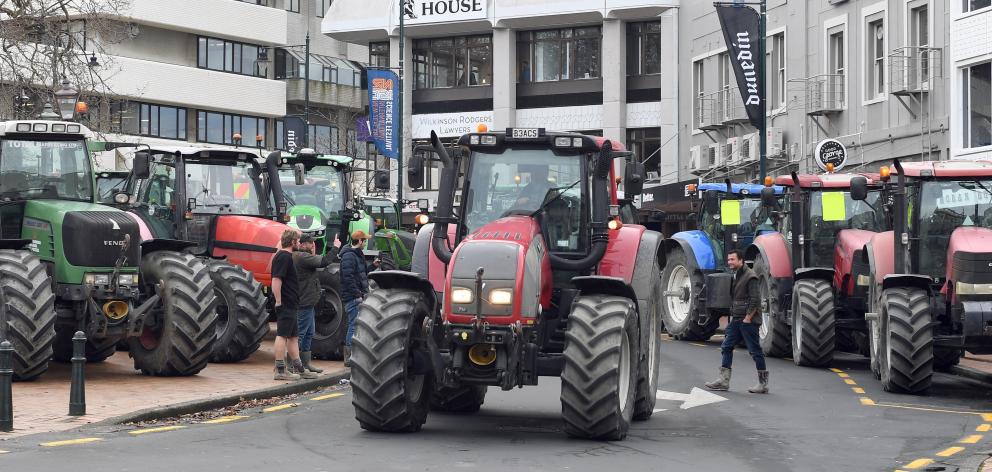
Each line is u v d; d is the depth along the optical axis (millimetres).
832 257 24469
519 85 61969
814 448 13789
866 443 14203
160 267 18969
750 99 37406
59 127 19125
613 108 58750
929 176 19875
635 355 14375
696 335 28750
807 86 40844
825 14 40219
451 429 14742
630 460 12688
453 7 61281
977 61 32531
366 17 63438
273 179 24312
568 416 13656
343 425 14812
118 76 64000
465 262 13547
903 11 35844
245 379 19000
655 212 29406
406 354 13820
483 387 16469
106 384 17844
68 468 11406
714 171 49219
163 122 67312
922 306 18859
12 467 11391
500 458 12594
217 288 21188
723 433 14875
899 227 19875
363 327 13914
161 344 18797
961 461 12969
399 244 34281
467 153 15023
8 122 18828
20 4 38312
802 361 23078
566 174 14852
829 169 26016
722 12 37469
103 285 18188
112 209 18969
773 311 24609
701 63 52375
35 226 18531
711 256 28406
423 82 64000
